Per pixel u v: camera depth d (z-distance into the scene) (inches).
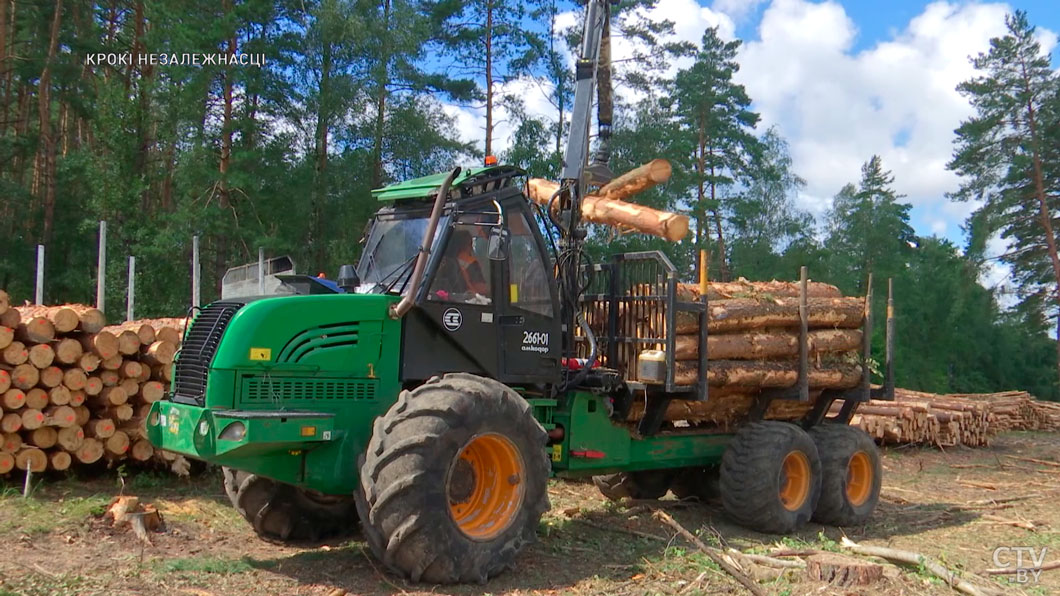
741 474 292.2
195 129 917.2
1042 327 1347.2
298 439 206.7
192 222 888.3
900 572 225.6
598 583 220.4
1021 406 831.1
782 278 1547.7
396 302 231.9
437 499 202.7
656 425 294.5
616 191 297.1
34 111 1243.2
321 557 239.0
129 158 967.6
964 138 1328.7
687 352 284.2
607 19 315.6
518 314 250.2
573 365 278.8
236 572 218.4
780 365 315.0
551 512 317.1
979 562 266.2
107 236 946.1
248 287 261.1
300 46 982.4
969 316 1718.8
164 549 240.7
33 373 307.6
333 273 971.3
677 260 1311.5
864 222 1768.0
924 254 1859.0
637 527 295.1
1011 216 1300.4
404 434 203.9
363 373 225.5
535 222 258.7
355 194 1026.7
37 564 213.8
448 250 238.1
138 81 967.6
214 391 210.2
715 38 1373.0
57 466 315.3
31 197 1113.4
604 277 305.3
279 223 963.3
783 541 274.2
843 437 328.2
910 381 1688.0
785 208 1604.3
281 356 215.5
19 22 1104.8
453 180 238.2
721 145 1378.0
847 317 337.1
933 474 481.4
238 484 253.6
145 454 333.7
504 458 223.1
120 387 327.9
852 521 321.7
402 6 1013.8
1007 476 483.5
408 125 1075.3
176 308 901.8
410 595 201.8
